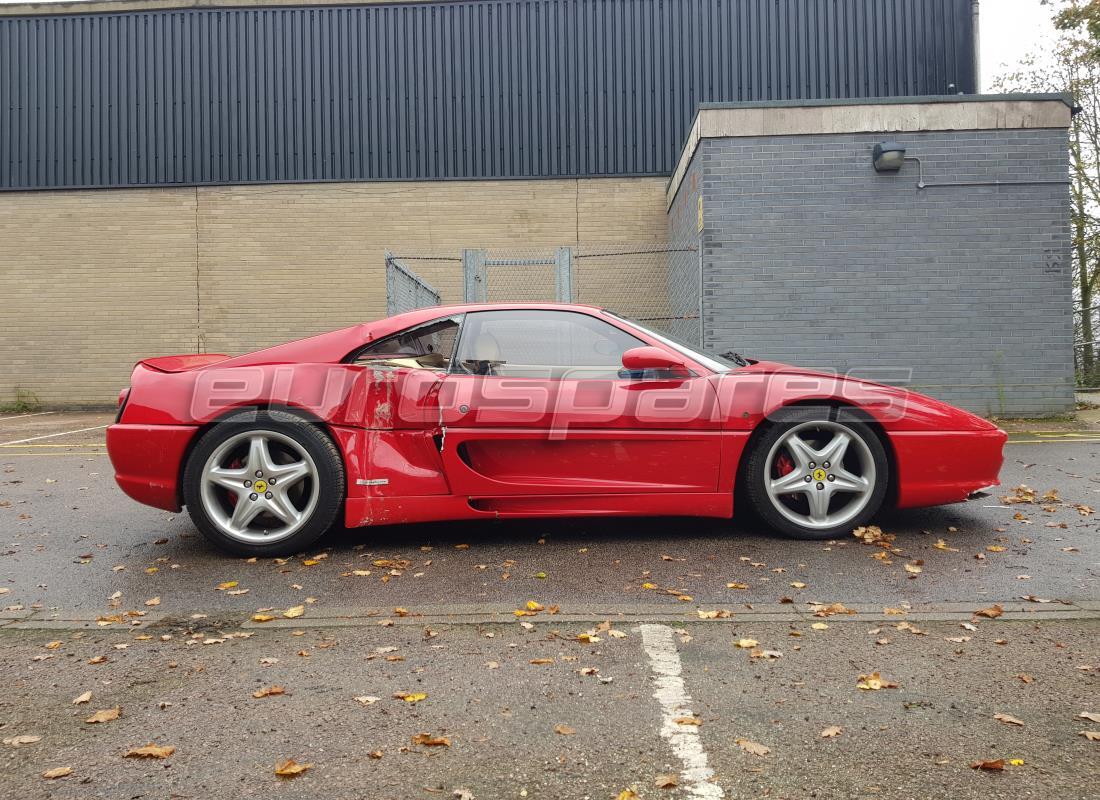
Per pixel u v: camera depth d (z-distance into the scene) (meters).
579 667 2.49
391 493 3.82
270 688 2.36
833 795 1.77
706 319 9.28
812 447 4.01
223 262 13.63
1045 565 3.51
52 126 14.12
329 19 13.91
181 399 3.82
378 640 2.75
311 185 13.57
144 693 2.34
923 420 3.93
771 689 2.32
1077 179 19.08
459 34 13.80
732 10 13.56
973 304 9.13
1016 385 9.12
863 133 9.12
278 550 3.80
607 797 1.77
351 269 13.53
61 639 2.80
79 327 13.77
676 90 13.62
